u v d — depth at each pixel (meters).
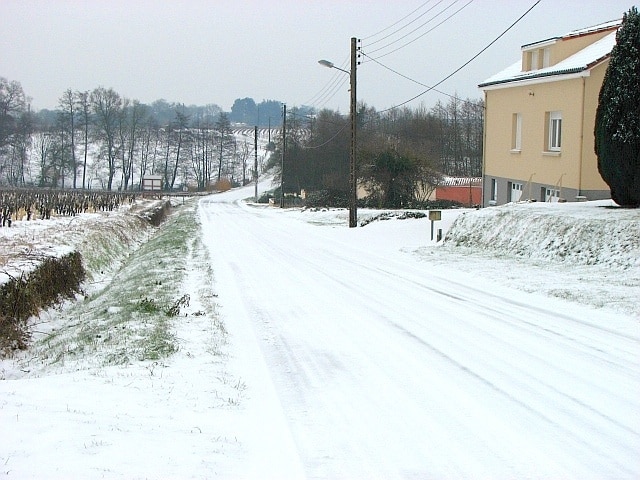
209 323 11.38
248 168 141.88
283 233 31.22
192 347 9.81
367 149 51.19
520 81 30.92
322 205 56.78
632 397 7.54
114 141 106.00
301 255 21.89
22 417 6.21
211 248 24.17
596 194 26.27
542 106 29.44
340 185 68.75
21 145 92.81
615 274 15.11
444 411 7.11
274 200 70.38
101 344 10.28
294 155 76.12
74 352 10.45
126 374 8.23
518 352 9.50
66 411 6.53
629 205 19.75
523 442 6.23
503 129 33.72
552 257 17.75
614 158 18.88
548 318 11.69
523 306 12.79
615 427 6.62
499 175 34.31
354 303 13.41
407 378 8.35
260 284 15.84
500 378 8.30
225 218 44.50
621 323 11.12
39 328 14.01
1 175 91.75
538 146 29.86
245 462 5.61
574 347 9.71
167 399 7.25
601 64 25.58
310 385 8.08
